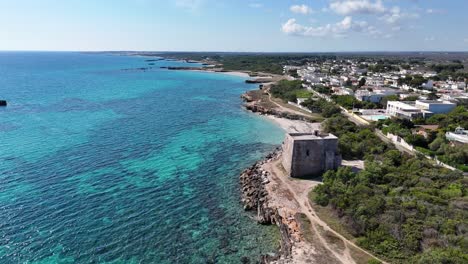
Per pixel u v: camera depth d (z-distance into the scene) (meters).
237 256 42.16
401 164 65.06
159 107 135.12
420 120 101.56
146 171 67.06
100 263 39.69
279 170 67.69
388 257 37.59
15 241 42.53
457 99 126.31
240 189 61.00
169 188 60.09
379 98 140.88
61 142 82.50
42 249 41.38
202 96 169.25
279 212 49.72
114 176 63.62
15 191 55.28
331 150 65.62
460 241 36.88
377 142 78.19
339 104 134.75
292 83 188.50
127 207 52.56
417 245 37.97
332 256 38.97
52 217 48.31
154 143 85.50
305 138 64.81
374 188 53.19
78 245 42.59
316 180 62.66
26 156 71.56
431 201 47.03
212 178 65.50
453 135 82.31
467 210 44.00
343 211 47.50
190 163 72.81
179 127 103.50
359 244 40.88
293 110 132.00
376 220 43.12
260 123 112.75
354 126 94.56
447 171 58.81
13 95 155.38
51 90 175.75
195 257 41.78
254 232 47.53
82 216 49.09
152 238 45.16
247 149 84.25
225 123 111.44
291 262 38.19
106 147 80.25
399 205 45.88
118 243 43.59
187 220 49.94
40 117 109.94
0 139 83.25
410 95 139.88
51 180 60.28
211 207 54.19
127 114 119.38
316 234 43.53
